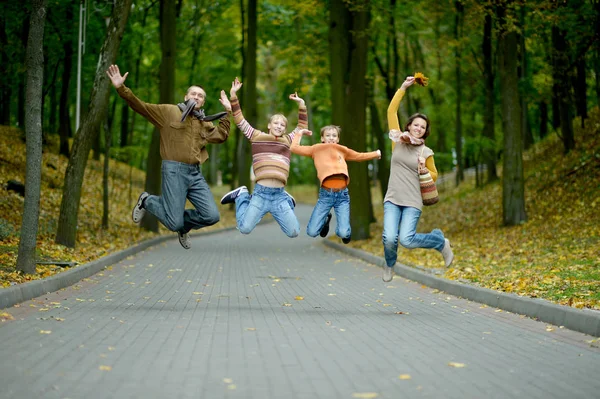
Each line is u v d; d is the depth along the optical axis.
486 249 18.33
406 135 9.07
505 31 21.20
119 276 13.90
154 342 6.91
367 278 14.84
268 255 21.05
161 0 25.72
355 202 24.81
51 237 17.61
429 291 12.59
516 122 22.19
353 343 7.09
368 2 24.25
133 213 9.05
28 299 9.77
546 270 12.96
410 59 37.88
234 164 43.94
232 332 7.60
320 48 31.19
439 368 5.97
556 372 5.93
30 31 11.32
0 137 28.89
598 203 20.73
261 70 54.66
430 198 9.12
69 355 6.19
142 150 25.62
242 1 37.03
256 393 5.00
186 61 41.16
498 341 7.43
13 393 4.89
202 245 25.11
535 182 26.86
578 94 28.59
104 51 16.81
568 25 21.80
